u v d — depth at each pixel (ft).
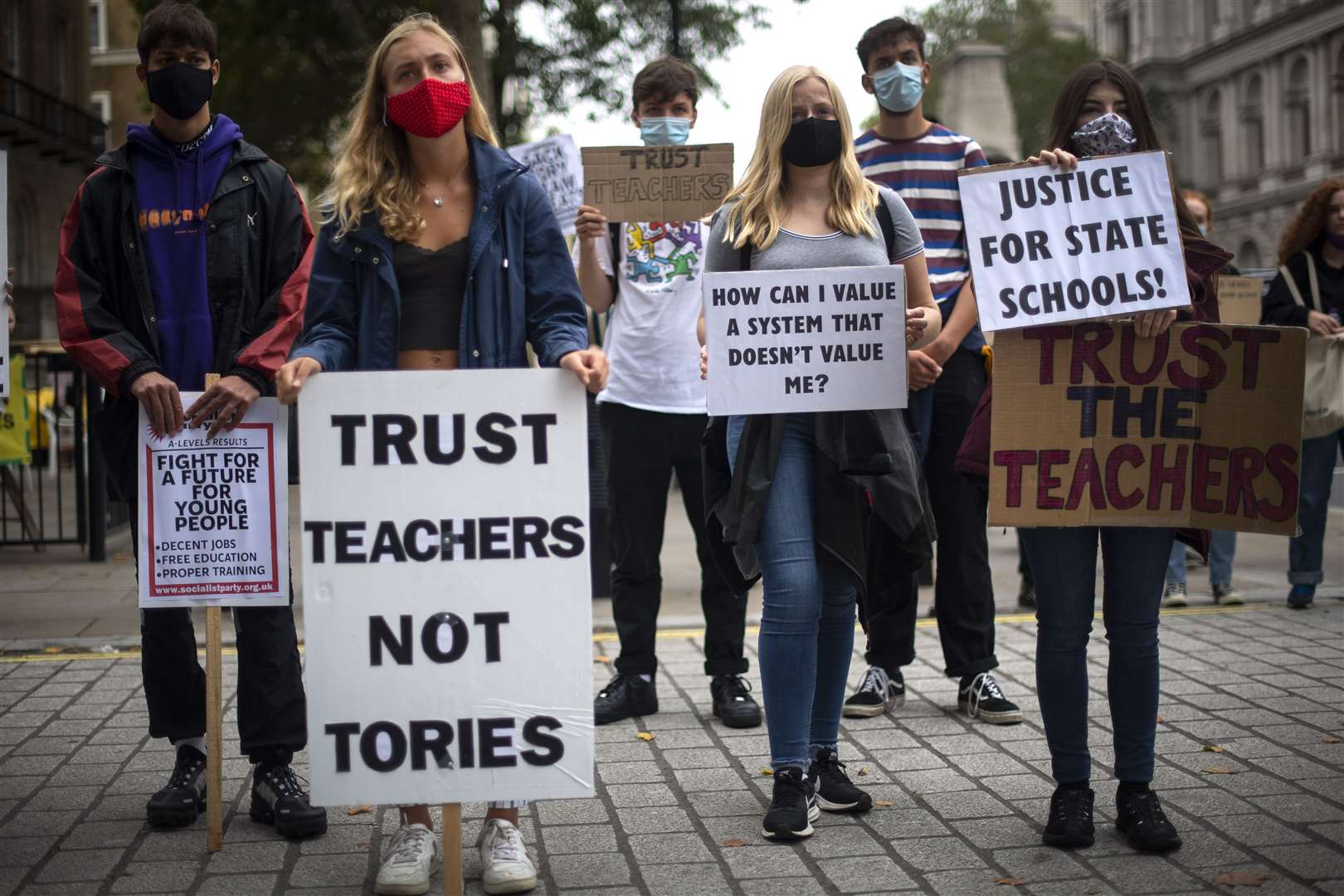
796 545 12.03
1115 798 12.47
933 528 12.61
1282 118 142.20
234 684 18.04
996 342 11.59
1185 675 18.07
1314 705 16.40
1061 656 11.72
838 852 11.49
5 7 94.43
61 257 12.07
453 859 9.93
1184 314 11.67
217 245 12.25
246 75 72.84
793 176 12.64
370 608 9.91
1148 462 11.39
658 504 16.51
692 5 71.56
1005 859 11.25
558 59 73.10
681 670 19.31
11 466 34.91
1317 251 23.04
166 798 12.31
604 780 13.79
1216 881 10.60
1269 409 11.02
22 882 10.87
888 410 12.20
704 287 12.00
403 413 9.94
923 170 16.25
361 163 11.02
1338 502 39.37
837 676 12.76
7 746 15.23
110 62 140.87
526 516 9.98
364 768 9.89
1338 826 11.94
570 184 23.86
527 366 11.21
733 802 12.99
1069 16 203.31
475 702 9.95
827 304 11.97
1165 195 11.39
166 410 11.62
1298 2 136.87
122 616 24.53
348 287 11.07
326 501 9.90
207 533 11.77
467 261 11.01
